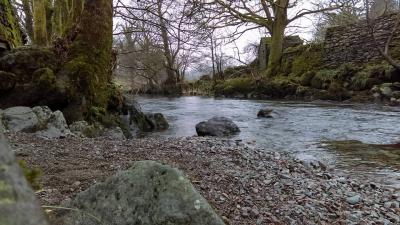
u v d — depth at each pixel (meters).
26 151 6.11
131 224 2.55
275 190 5.11
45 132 8.22
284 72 30.77
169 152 7.11
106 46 11.70
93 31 11.37
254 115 17.05
